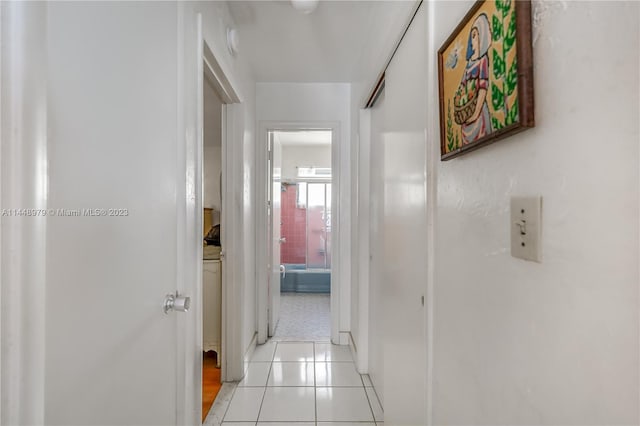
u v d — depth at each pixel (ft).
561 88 1.62
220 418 6.09
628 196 1.29
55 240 1.85
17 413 1.51
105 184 2.33
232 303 7.45
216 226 9.55
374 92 6.64
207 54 5.10
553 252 1.68
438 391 3.22
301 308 13.32
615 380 1.35
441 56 2.99
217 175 10.61
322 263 18.07
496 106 2.09
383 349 5.92
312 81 9.48
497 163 2.19
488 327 2.31
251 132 8.79
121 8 2.53
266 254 9.62
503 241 2.13
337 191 9.51
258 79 9.34
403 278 4.50
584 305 1.49
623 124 1.30
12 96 1.49
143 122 2.89
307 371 7.92
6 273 1.48
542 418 1.77
